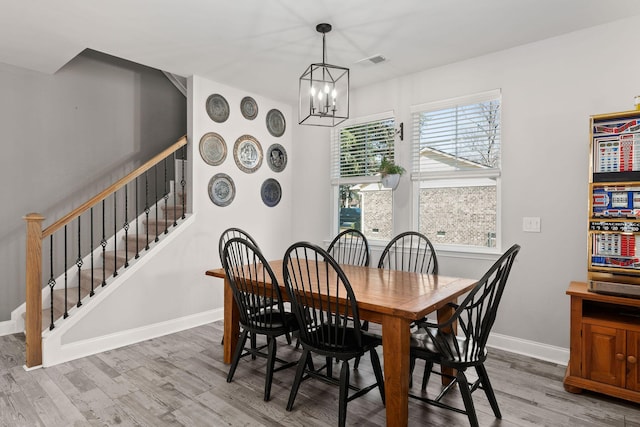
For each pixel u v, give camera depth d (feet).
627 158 7.82
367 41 10.03
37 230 9.35
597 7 8.28
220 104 13.51
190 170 12.75
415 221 12.40
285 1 8.07
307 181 15.79
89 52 13.44
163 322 11.87
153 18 8.79
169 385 8.36
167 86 15.62
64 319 9.91
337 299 6.59
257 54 10.94
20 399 7.76
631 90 8.73
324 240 15.15
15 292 11.87
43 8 8.26
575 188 9.44
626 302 7.39
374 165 13.48
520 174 10.28
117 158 14.14
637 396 7.23
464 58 11.15
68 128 12.91
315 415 7.18
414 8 8.37
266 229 15.28
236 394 7.97
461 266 11.26
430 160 12.10
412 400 7.74
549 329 9.78
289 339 10.80
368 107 13.64
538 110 9.99
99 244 13.64
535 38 9.82
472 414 6.23
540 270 9.94
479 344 6.48
